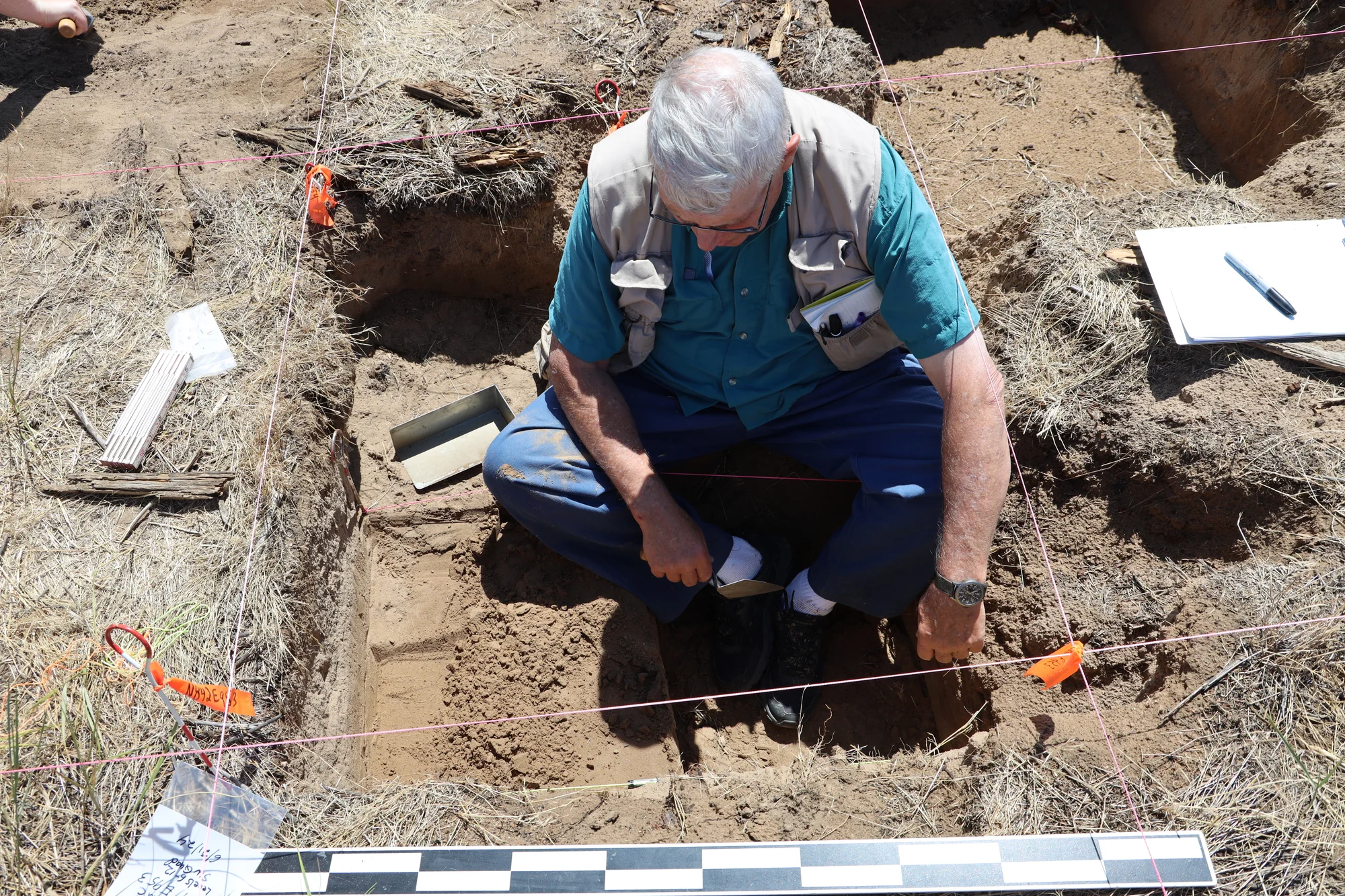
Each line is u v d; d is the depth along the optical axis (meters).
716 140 1.58
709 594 2.70
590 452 2.21
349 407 2.80
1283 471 2.15
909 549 2.20
